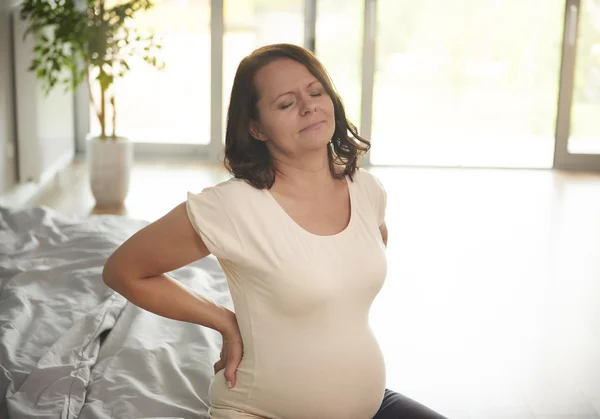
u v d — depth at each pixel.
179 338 2.63
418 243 4.86
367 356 1.74
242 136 1.75
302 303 1.66
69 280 3.03
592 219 5.54
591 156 7.14
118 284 1.73
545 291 4.11
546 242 4.97
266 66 1.71
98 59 5.42
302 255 1.66
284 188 1.74
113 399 2.25
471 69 7.11
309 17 7.02
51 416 2.15
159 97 7.17
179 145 7.24
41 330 2.62
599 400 2.97
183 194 5.99
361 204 1.80
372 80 7.07
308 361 1.69
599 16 6.96
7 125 5.18
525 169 7.09
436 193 6.14
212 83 7.06
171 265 1.72
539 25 7.03
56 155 6.38
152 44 5.59
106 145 5.54
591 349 3.42
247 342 1.74
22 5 5.38
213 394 1.83
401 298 3.95
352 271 1.70
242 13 7.01
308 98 1.70
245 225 1.66
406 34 7.05
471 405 2.91
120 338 2.62
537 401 2.95
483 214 5.58
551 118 7.16
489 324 3.66
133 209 5.56
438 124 7.20
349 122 1.85
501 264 4.52
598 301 3.99
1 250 3.27
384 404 1.91
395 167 7.06
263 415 1.77
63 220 3.62
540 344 3.46
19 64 5.24
